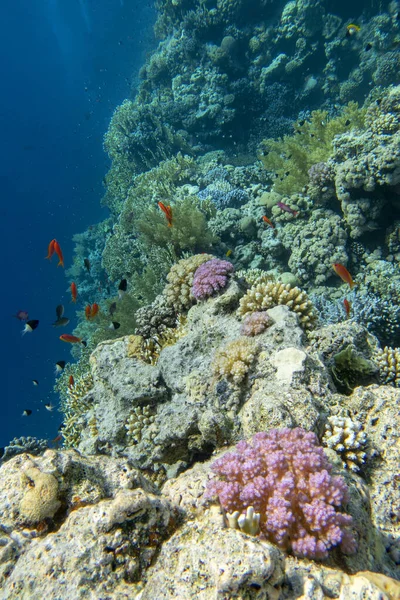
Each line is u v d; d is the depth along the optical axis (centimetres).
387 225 793
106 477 284
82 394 679
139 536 217
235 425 366
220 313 516
